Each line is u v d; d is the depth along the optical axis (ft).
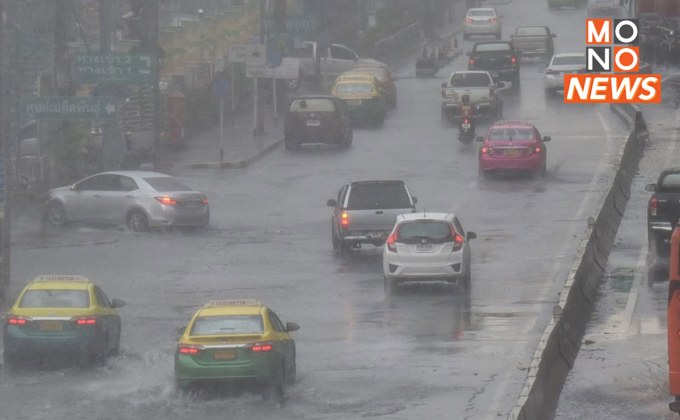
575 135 410.72
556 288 225.15
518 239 270.46
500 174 349.20
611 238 261.85
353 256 266.77
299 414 145.79
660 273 230.27
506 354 177.78
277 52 444.96
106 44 349.00
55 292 172.24
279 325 160.25
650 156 360.07
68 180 351.05
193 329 152.87
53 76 340.18
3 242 224.53
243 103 488.02
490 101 442.50
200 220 294.87
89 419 142.61
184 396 150.51
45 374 168.66
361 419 143.23
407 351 181.37
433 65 581.53
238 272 249.55
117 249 274.16
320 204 324.39
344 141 402.93
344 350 183.21
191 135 424.46
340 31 648.79
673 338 133.08
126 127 385.91
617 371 165.68
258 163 383.65
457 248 225.76
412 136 424.05
